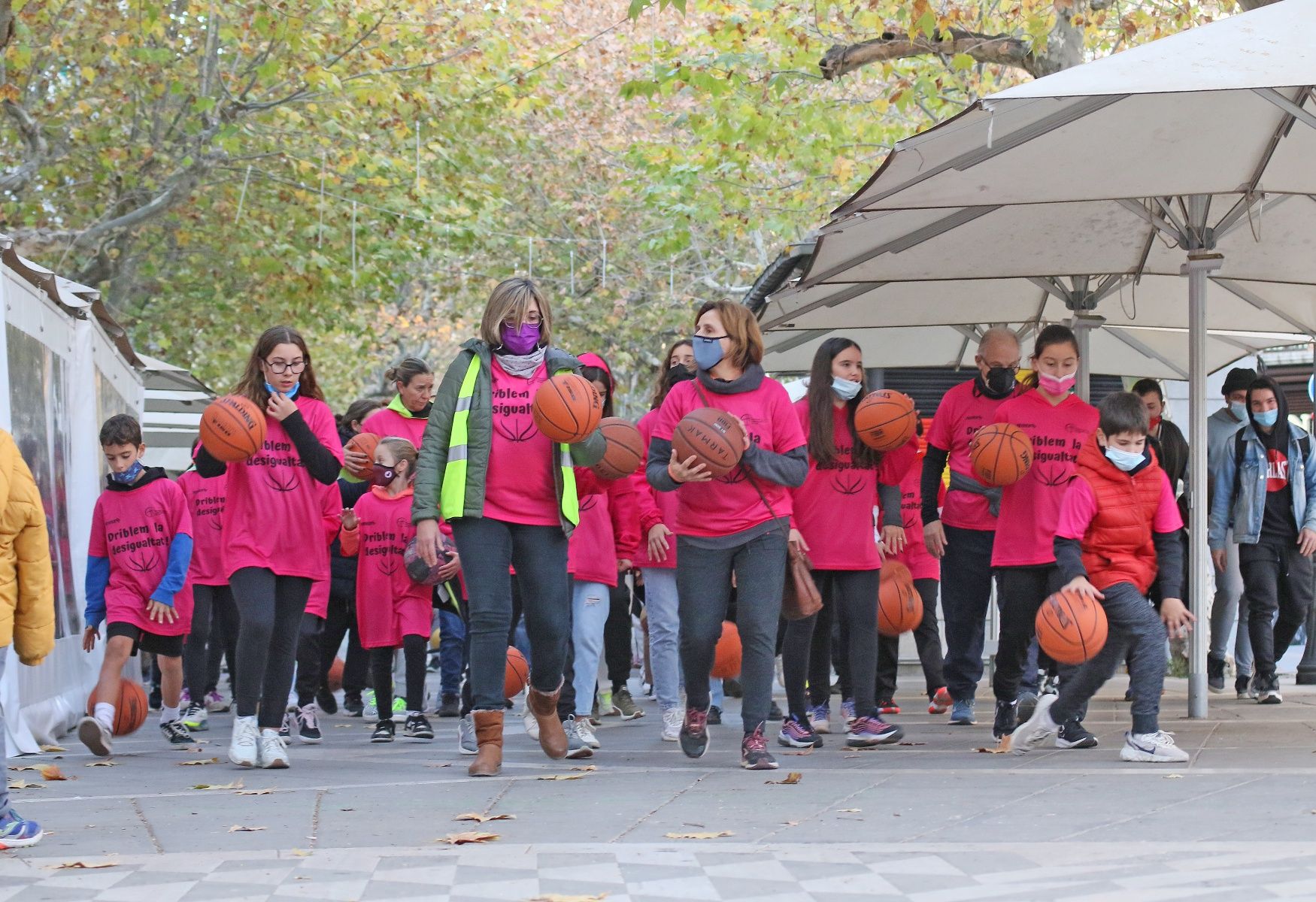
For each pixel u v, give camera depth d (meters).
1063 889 5.34
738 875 5.71
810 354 20.17
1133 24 20.52
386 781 8.77
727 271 39.16
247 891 5.51
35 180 28.44
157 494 11.29
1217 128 10.34
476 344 8.88
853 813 7.22
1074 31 18.27
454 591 11.66
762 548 9.12
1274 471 13.62
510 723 13.73
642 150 28.47
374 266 30.30
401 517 12.26
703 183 28.08
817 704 11.79
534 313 8.84
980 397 11.53
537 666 9.44
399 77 28.36
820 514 10.30
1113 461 9.08
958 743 10.70
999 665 10.77
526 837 6.66
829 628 11.54
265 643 9.36
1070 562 9.12
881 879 5.59
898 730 10.49
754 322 9.20
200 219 29.89
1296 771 8.56
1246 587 13.76
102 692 10.86
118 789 8.68
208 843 6.62
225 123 27.30
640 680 20.50
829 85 24.86
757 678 9.13
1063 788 7.97
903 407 10.18
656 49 24.39
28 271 11.71
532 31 31.66
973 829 6.72
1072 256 13.67
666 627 11.63
